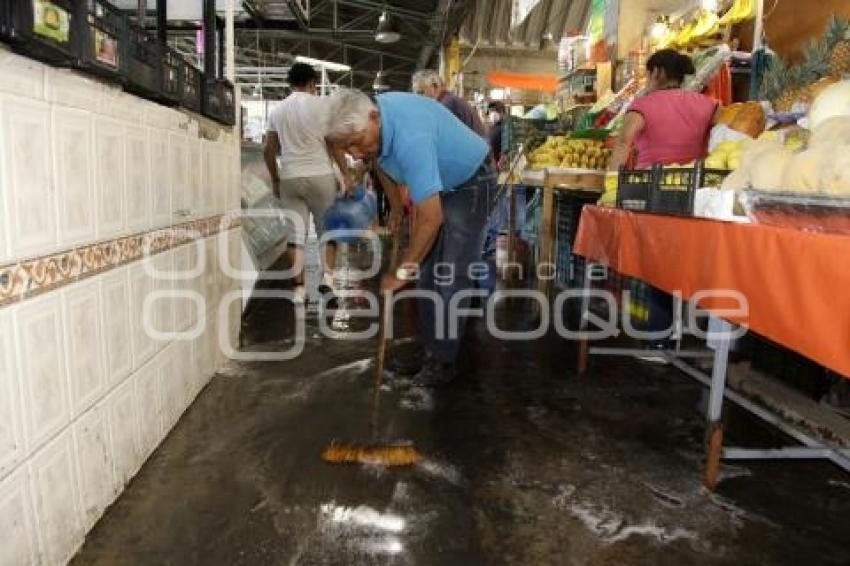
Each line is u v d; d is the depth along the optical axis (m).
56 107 1.49
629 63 5.18
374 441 2.33
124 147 1.90
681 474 2.12
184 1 3.97
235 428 2.42
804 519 1.86
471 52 12.81
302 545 1.68
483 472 2.11
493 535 1.75
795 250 1.37
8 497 1.32
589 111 5.44
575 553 1.67
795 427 2.29
